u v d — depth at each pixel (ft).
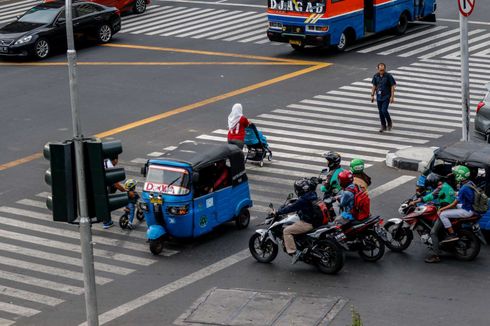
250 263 77.15
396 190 92.12
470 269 73.87
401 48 149.07
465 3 91.56
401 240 77.30
